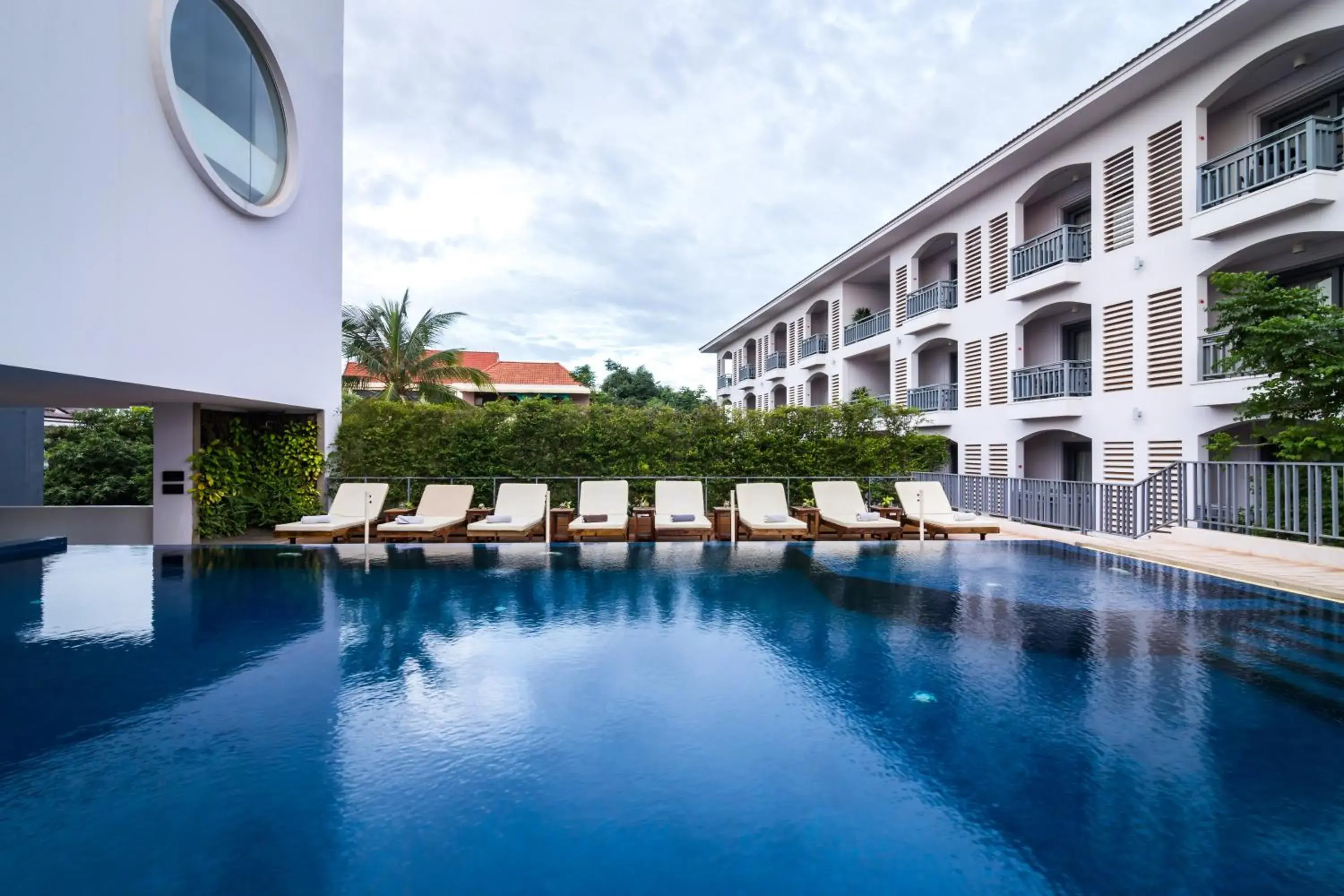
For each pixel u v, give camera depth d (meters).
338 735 3.62
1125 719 3.86
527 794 3.03
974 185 17.17
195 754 3.40
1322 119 10.01
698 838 2.70
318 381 11.17
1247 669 4.70
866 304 25.89
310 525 9.79
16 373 5.91
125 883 2.40
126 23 6.62
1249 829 2.77
